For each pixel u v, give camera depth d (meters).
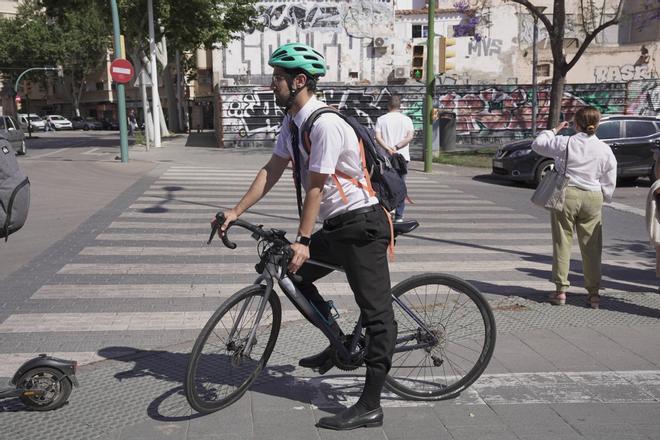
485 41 35.53
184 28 27.22
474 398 3.86
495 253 8.00
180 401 3.78
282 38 32.34
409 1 37.34
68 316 5.40
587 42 19.14
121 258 7.41
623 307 5.73
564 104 27.45
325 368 3.85
